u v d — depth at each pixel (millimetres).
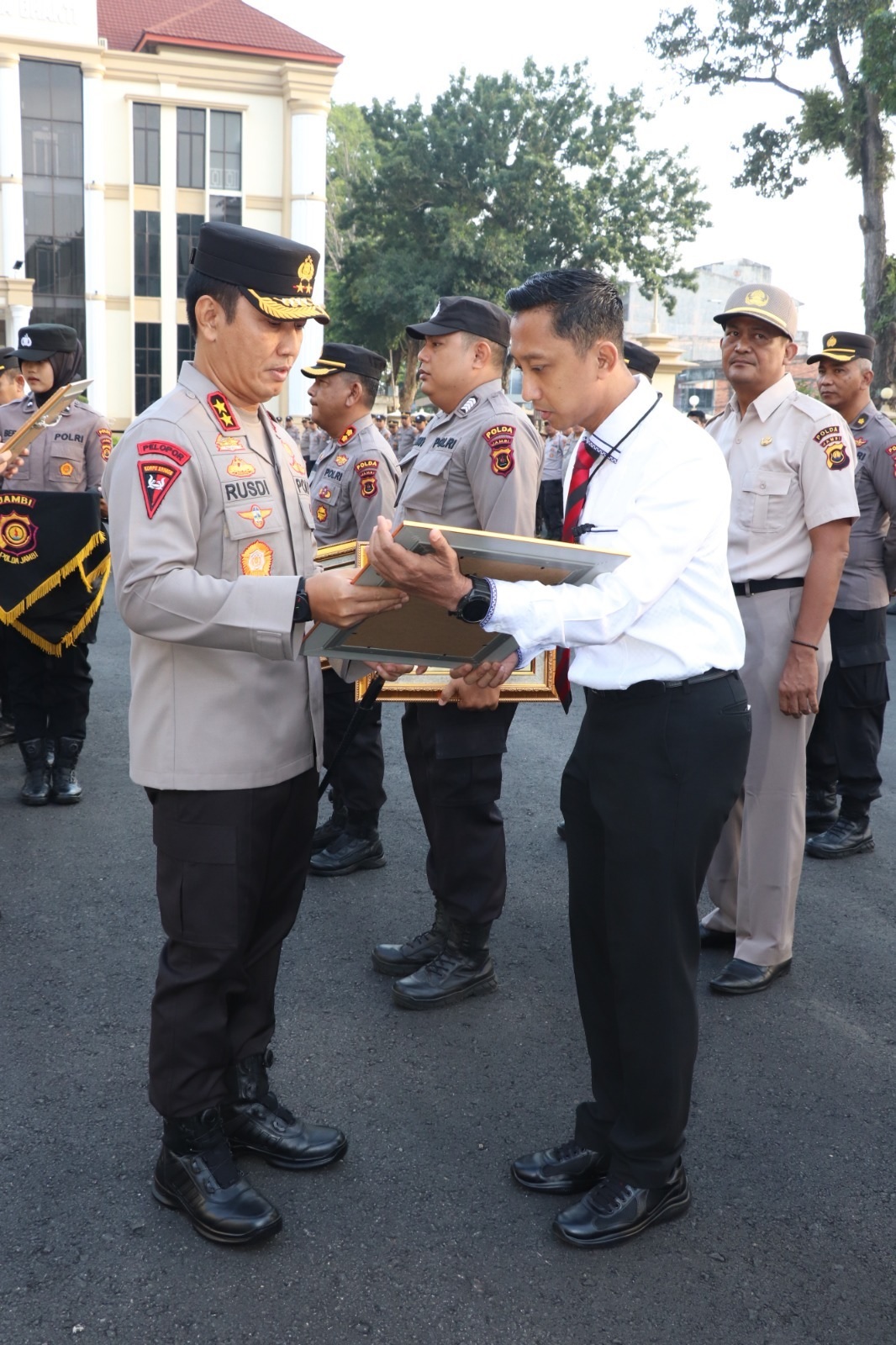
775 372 3318
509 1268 2199
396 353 41281
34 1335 1999
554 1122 2686
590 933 2320
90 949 3516
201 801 2199
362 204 38344
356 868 4188
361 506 4137
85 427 5188
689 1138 2643
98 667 7367
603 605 1939
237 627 2018
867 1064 2986
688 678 2092
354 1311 2078
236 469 2182
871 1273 2219
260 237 2129
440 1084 2840
